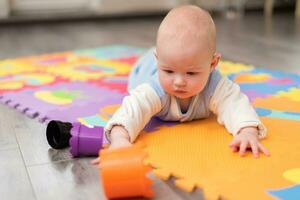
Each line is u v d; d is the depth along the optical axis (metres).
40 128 0.96
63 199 0.66
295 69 1.54
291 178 0.70
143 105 0.88
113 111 1.05
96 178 0.72
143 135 0.88
